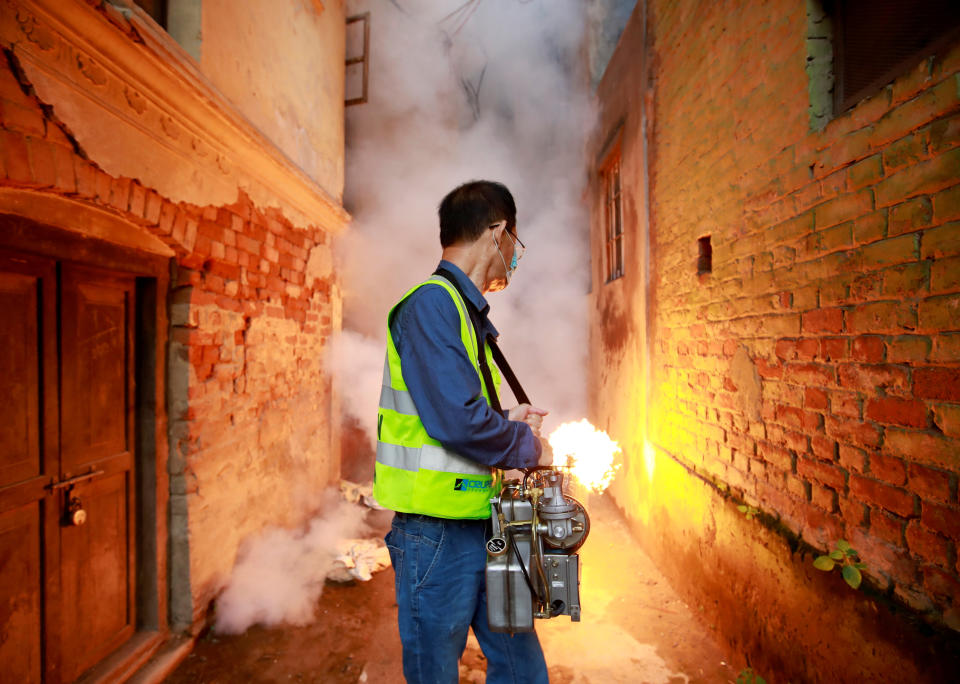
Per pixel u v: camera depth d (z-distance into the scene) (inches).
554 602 57.7
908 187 61.8
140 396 107.4
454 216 65.8
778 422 90.4
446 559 57.6
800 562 82.4
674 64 142.6
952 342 56.1
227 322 126.3
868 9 71.5
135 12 84.5
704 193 122.2
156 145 98.3
